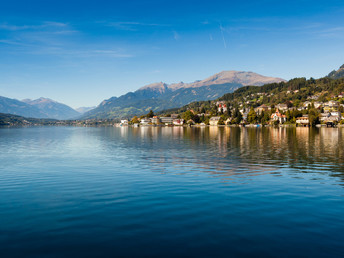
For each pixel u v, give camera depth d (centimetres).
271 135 10981
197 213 1775
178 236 1428
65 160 4384
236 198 2125
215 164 3869
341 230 1498
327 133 12294
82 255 1238
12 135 13262
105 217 1709
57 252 1266
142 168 3559
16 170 3475
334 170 3369
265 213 1775
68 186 2575
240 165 3762
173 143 7600
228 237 1416
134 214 1764
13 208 1905
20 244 1345
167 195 2217
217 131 15800
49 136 12306
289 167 3594
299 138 9106
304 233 1462
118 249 1291
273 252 1259
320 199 2097
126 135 12825
